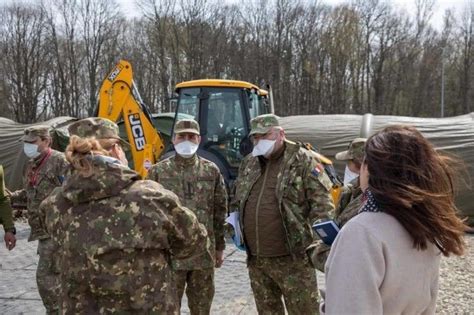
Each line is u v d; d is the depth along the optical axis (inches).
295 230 132.3
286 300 137.6
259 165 141.9
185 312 193.9
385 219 60.9
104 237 82.6
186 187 157.6
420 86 1953.7
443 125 430.6
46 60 1911.9
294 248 132.1
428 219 59.8
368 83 1929.1
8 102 1879.9
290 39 1875.0
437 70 1996.8
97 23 1927.9
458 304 206.1
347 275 59.0
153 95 1894.7
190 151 156.9
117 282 82.6
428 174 60.7
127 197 84.3
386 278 59.6
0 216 183.6
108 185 83.9
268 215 135.3
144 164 331.3
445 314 195.2
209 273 155.6
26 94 1870.1
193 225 91.0
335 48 1883.6
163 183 157.9
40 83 1914.4
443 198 60.8
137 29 1987.0
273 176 137.6
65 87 1900.8
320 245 106.9
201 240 94.0
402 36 1942.7
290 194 133.3
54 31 1904.5
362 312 57.3
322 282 222.8
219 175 163.5
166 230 86.4
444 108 2023.9
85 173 84.1
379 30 1926.7
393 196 60.1
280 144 137.4
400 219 60.3
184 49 1840.6
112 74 337.1
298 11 1873.8
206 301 156.7
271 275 138.8
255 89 390.3
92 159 84.3
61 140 429.4
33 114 1875.0
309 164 133.3
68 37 1907.0
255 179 141.4
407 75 1946.4
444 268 262.2
